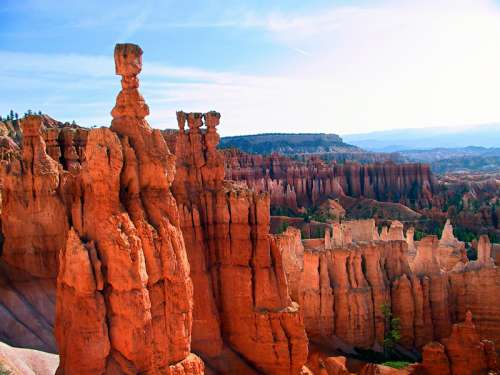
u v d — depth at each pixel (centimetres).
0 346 3312
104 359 2480
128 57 2814
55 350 3769
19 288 4009
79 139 5691
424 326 6178
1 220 4350
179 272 2764
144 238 2656
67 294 2562
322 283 5725
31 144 4222
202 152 4306
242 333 4016
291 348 3947
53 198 4178
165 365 2691
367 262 6075
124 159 2705
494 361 5116
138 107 2847
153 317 2653
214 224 4134
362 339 5756
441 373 5131
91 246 2542
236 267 4072
